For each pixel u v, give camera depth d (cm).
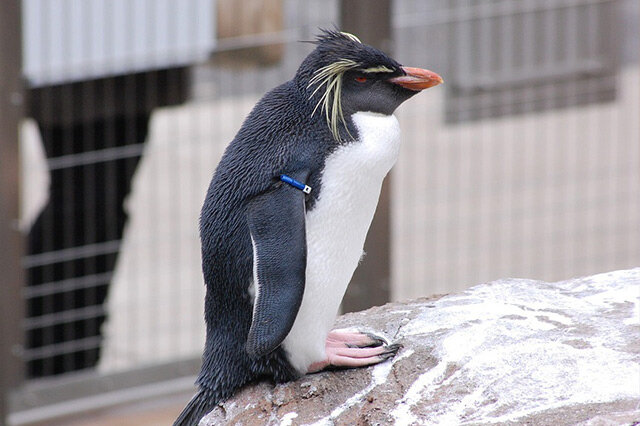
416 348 663
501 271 1482
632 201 1617
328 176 604
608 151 1681
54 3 1150
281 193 600
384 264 1188
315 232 609
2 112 1095
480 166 1656
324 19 1542
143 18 1178
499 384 612
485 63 1625
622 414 563
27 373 1216
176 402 1234
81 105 1179
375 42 1148
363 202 616
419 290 1448
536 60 1598
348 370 661
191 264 1447
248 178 611
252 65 1251
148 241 1486
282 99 631
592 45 1574
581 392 591
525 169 1653
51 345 1209
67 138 1187
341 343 669
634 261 1500
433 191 1619
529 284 737
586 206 1605
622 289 707
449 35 1655
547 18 1584
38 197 1486
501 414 590
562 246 1532
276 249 591
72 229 1196
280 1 1226
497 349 642
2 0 1073
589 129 1720
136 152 1207
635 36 1762
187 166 1570
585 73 1580
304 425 631
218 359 662
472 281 1464
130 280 1420
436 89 1670
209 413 668
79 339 1219
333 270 620
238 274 621
